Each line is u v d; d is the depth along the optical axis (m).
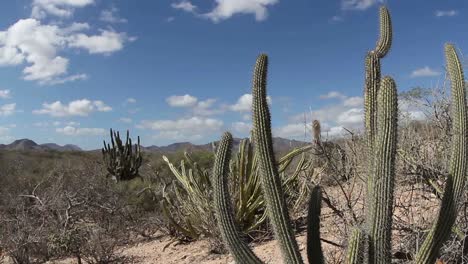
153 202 10.18
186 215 7.92
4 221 8.23
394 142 3.21
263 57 3.48
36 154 27.94
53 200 8.60
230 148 3.49
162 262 6.87
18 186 13.08
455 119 3.51
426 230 4.37
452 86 3.57
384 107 3.23
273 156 3.46
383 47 3.67
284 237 3.44
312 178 6.92
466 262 4.25
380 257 3.18
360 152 4.94
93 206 9.39
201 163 13.31
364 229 3.28
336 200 5.18
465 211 4.27
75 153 30.22
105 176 14.24
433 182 4.75
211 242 7.04
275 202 3.44
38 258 7.73
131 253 7.72
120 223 9.25
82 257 7.55
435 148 4.93
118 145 15.58
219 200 3.43
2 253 7.91
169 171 14.04
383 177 3.21
